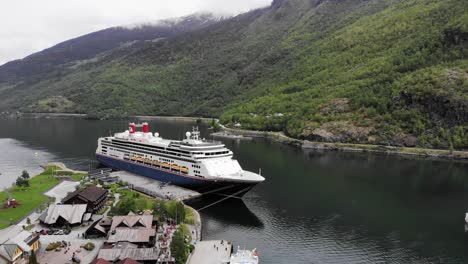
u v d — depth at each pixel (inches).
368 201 5669.3
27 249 3336.6
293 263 3718.0
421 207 5428.2
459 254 4001.0
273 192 6038.4
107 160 7431.1
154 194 5408.5
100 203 4771.2
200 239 4165.8
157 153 6269.7
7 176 6939.0
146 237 3602.4
